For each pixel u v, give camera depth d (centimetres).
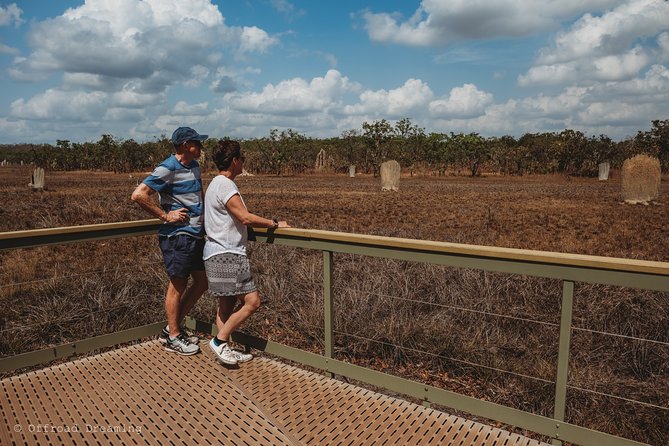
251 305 328
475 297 530
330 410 281
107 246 901
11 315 521
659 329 456
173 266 346
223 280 318
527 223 1327
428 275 589
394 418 273
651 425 335
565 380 238
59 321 495
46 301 542
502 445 246
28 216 1348
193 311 523
